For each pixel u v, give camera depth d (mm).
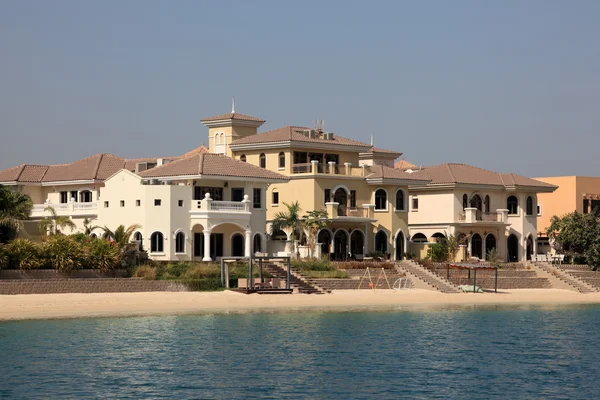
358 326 82000
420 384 59438
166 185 101312
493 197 132000
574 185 143375
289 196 117312
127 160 124625
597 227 123562
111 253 91125
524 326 85312
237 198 107438
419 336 77688
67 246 89188
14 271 86062
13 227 105062
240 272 98688
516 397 56688
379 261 111750
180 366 63094
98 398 54688
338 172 118750
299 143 117125
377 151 142625
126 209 102938
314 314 87938
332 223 114938
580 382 60781
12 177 120125
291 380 59781
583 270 121250
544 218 146625
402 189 122562
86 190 118188
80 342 70688
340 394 56500
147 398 54844
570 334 80688
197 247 104312
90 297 86250
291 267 102562
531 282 114750
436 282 107250
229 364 64125
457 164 133500
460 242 124688
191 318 83062
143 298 88312
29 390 56094
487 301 103625
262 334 76312
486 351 71438
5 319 80188
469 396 56688
